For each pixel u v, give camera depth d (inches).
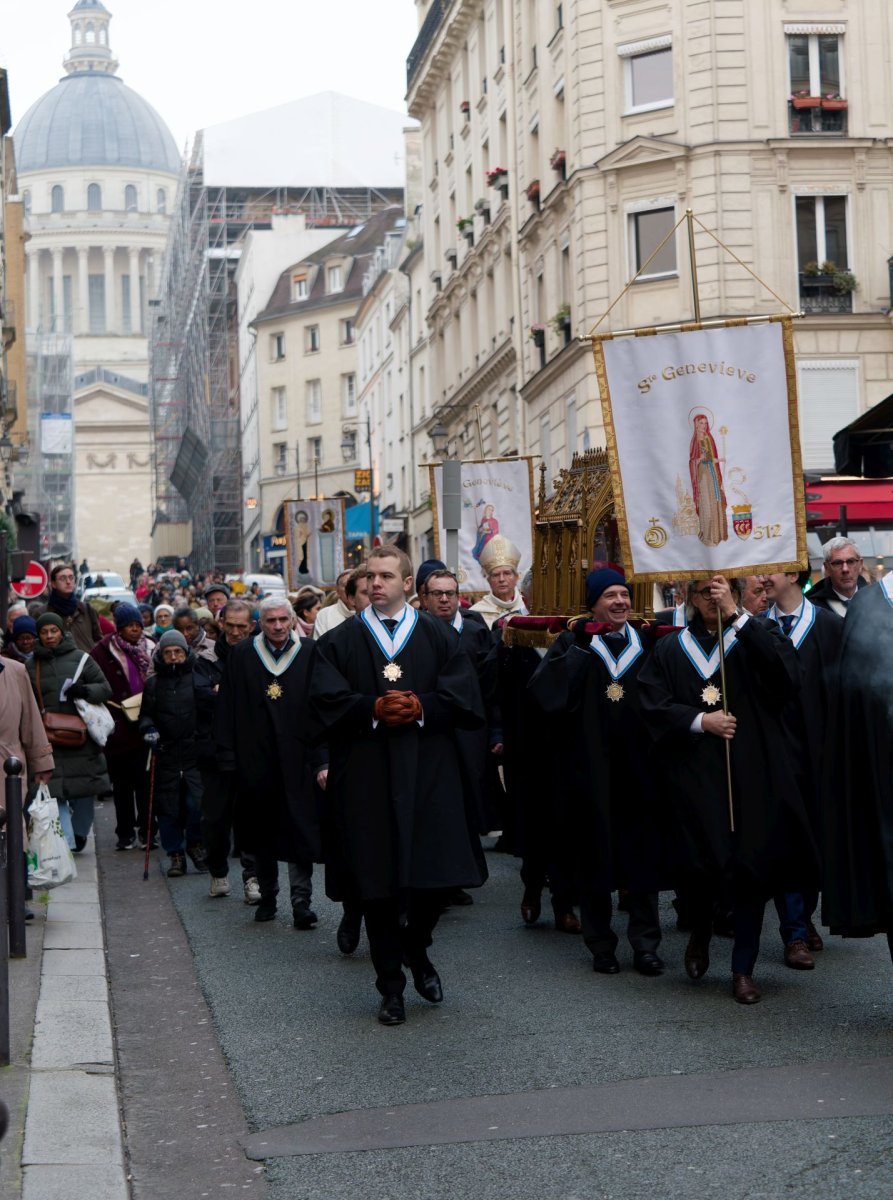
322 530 1098.7
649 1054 267.7
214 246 3499.0
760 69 1168.8
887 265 1176.8
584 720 329.7
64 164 6013.8
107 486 5433.1
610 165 1199.6
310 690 297.4
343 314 3171.8
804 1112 232.4
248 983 343.0
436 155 1925.4
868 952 347.6
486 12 1609.3
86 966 355.3
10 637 503.8
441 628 303.9
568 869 356.8
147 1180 223.9
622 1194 204.5
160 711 506.0
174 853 511.5
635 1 1190.9
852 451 761.6
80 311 5940.0
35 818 406.3
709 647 311.1
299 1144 234.1
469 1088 254.7
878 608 288.5
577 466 498.3
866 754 285.0
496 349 1593.3
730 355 326.0
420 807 293.7
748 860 299.9
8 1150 226.5
